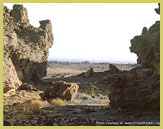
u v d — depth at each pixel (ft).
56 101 68.44
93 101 76.43
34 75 120.88
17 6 129.39
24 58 106.73
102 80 132.46
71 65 372.79
